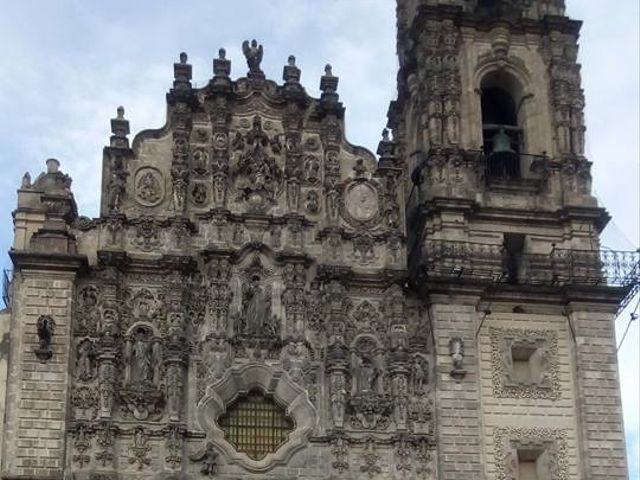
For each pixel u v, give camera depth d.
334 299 60.53
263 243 61.56
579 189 66.31
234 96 65.19
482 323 62.03
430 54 68.81
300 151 64.38
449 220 64.12
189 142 63.75
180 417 56.97
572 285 62.47
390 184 64.38
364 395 58.75
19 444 55.16
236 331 59.50
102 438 55.69
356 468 57.44
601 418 60.28
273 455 57.47
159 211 62.22
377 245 63.00
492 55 70.06
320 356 59.81
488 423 59.91
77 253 59.38
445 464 57.88
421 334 61.09
